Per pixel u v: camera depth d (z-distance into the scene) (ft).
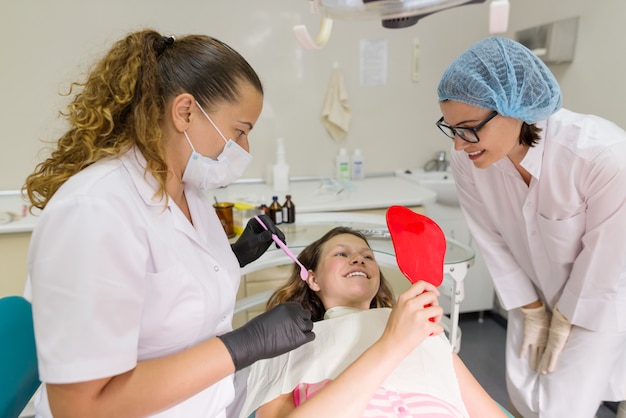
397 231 3.44
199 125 2.46
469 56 3.31
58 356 1.92
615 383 4.67
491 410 3.64
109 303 2.00
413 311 3.00
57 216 1.99
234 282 3.15
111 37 7.57
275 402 3.47
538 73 3.19
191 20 8.02
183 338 2.61
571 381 4.54
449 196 8.32
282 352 2.52
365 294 4.21
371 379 2.89
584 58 6.91
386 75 8.98
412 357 3.57
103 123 2.36
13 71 7.53
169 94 2.42
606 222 3.75
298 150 9.07
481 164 3.63
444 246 3.50
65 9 7.50
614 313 4.14
